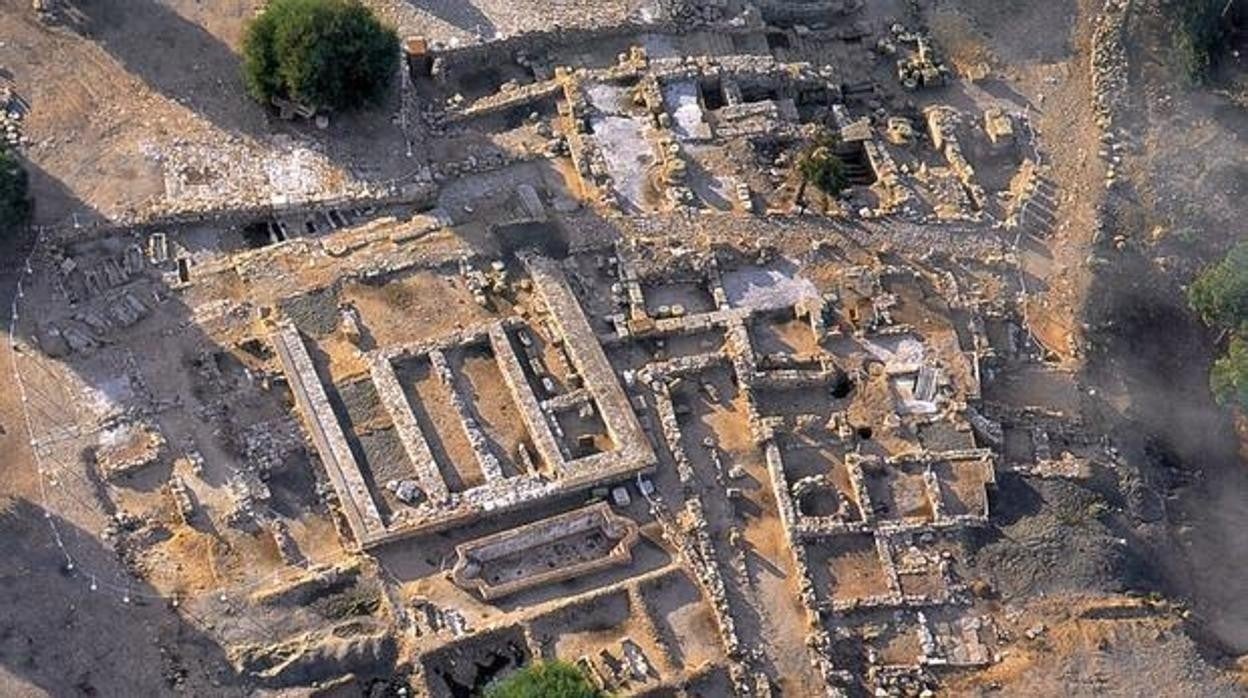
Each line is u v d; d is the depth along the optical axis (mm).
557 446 64375
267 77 70875
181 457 63281
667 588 62344
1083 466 68062
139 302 66750
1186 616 66000
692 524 63656
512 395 65812
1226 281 70375
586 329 67688
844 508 65062
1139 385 72750
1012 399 70000
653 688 59531
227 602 60094
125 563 60625
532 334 67812
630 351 68312
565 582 62219
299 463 63844
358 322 67188
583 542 63625
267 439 63812
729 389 67688
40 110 71312
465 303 68312
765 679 60594
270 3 71688
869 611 63156
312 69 69438
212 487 62719
